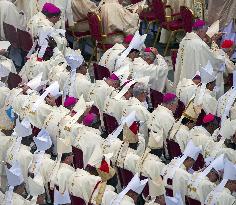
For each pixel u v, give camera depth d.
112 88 51.47
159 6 67.56
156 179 42.53
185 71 59.44
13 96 49.94
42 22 60.22
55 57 56.47
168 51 71.06
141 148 45.59
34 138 43.44
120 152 43.91
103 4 66.19
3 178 45.44
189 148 42.62
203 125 48.34
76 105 48.28
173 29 67.62
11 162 43.41
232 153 45.03
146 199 43.00
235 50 64.50
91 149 45.53
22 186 40.97
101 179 41.94
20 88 50.56
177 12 68.38
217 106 50.69
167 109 48.00
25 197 43.28
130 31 66.25
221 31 66.19
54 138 47.28
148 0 70.44
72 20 66.62
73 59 53.09
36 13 64.75
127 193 39.91
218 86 58.41
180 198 40.75
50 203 43.34
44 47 58.12
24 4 68.19
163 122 47.31
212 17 67.38
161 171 42.62
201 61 58.66
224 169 40.91
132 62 56.12
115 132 45.31
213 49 59.34
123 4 73.56
